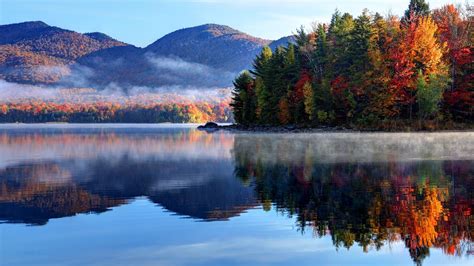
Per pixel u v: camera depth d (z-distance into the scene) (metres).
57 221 15.88
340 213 16.41
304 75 90.50
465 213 16.03
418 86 70.69
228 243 13.20
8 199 19.78
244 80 115.94
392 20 86.25
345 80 79.69
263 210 17.14
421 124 71.31
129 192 21.25
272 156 37.66
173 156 39.91
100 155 41.91
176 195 20.41
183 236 13.94
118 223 15.52
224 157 38.06
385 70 74.06
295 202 18.47
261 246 12.91
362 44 76.88
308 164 31.12
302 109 89.88
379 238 13.46
